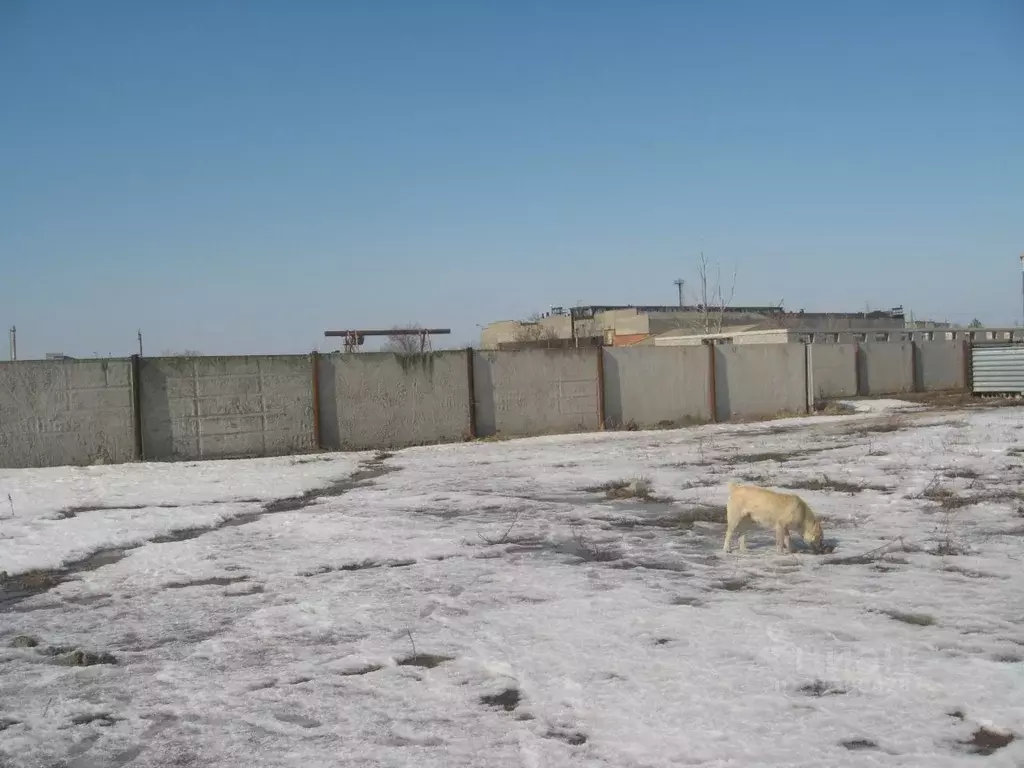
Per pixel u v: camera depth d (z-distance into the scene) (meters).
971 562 7.80
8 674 5.77
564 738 4.44
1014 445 16.53
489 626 6.35
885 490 12.20
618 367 25.05
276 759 4.32
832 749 4.15
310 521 11.31
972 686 4.82
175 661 5.92
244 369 20.94
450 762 4.20
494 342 70.94
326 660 5.80
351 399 22.02
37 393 19.31
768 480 13.70
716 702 4.76
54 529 11.22
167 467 18.58
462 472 16.56
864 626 5.98
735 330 47.72
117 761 4.39
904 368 36.34
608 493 13.00
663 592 7.12
